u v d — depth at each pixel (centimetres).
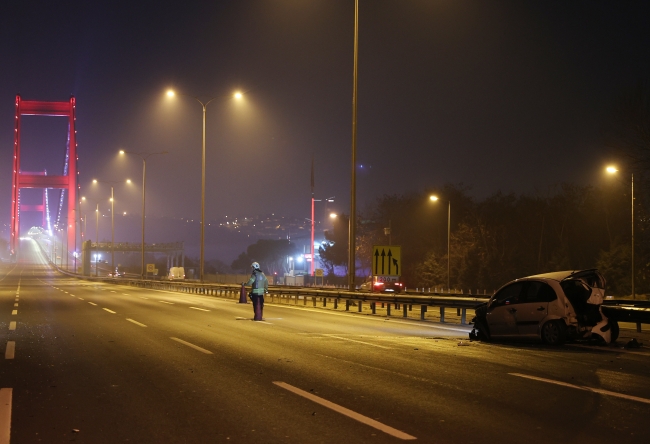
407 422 798
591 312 1555
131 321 2303
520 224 7600
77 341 1673
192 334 1830
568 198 7056
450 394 967
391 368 1206
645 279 5306
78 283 8450
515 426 779
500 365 1245
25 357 1377
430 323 2275
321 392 982
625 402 912
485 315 1647
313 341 1645
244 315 2609
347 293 2998
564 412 852
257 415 836
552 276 1576
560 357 1362
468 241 7381
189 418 822
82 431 762
